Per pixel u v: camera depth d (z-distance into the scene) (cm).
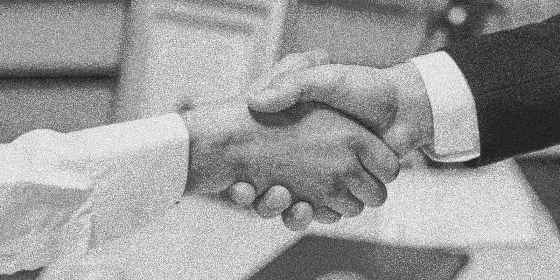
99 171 66
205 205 96
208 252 89
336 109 74
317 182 75
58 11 151
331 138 74
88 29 153
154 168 69
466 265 90
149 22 149
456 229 96
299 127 74
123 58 153
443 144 76
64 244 65
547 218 99
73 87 156
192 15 146
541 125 75
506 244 93
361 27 136
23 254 64
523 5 121
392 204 100
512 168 107
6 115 156
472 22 125
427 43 130
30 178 63
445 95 74
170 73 149
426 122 75
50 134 66
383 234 94
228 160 73
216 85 146
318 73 74
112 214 68
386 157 75
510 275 89
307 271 88
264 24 141
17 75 153
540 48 76
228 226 93
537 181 106
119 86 154
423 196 101
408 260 90
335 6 135
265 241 92
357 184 75
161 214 72
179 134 70
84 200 65
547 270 90
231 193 74
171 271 87
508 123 75
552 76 75
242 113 73
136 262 87
